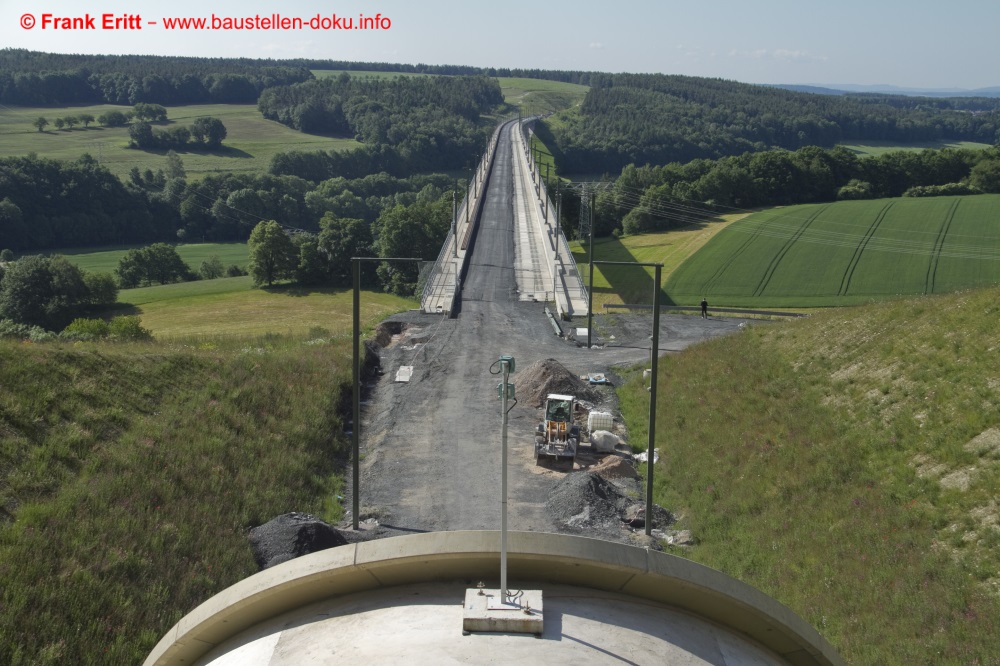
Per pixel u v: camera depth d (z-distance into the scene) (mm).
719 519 23719
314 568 7375
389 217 104188
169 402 28016
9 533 18047
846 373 29875
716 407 31188
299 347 40000
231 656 7309
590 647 6762
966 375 25281
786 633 7633
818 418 27312
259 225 97375
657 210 116562
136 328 49906
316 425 30312
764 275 81688
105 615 16766
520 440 31125
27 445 21969
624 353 43406
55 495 20344
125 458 23188
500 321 51250
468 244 80812
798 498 23203
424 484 27078
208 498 22828
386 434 31547
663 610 7605
